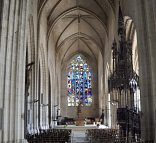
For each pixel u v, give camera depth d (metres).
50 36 37.78
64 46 49.53
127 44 20.39
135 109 20.52
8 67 17.47
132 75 20.03
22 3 19.45
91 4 35.00
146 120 15.84
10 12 17.83
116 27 28.08
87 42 49.97
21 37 19.19
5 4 17.31
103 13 35.69
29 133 24.83
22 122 18.86
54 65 44.25
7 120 17.12
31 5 24.73
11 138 17.33
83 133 34.62
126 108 20.45
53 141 18.44
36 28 28.55
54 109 43.66
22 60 19.28
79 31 44.78
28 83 23.55
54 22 36.72
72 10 36.53
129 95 20.64
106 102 40.81
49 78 39.53
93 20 39.84
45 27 34.56
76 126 40.78
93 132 24.44
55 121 44.91
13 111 17.81
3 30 17.03
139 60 16.69
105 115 41.81
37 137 20.11
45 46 34.75
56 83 46.72
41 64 33.88
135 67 26.92
